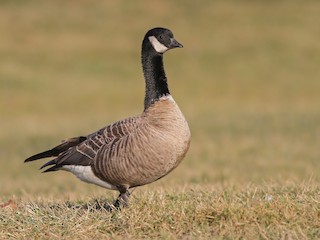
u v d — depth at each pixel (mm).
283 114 44281
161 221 11727
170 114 12820
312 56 61250
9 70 57250
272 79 57094
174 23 67375
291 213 11797
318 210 11875
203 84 56188
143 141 12414
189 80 56969
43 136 38625
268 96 53375
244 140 34281
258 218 11695
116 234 11570
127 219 11945
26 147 35344
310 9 70562
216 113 46062
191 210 12039
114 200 14422
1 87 54062
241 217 11695
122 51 62344
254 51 62031
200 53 61844
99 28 66500
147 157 12414
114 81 57156
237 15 69062
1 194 20766
